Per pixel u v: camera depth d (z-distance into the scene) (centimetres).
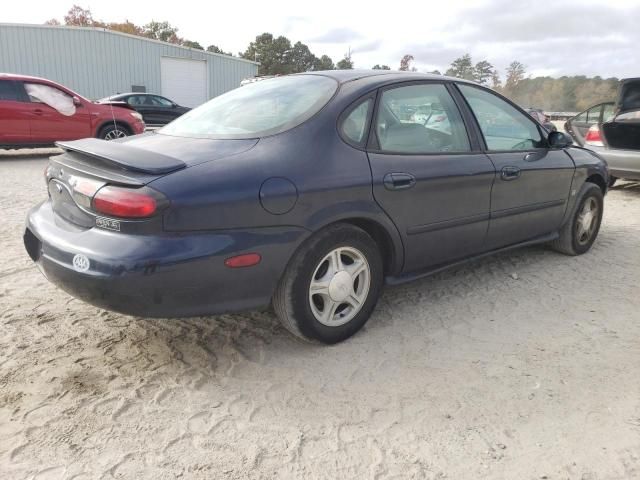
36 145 1018
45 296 348
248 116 300
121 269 223
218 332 308
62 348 284
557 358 285
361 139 288
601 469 204
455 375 267
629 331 317
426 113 327
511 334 312
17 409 230
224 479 195
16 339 291
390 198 291
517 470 203
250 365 273
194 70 2519
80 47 2219
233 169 244
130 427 222
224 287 242
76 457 204
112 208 227
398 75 327
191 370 268
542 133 412
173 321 320
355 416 234
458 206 331
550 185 404
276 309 275
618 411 239
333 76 320
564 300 363
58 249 245
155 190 224
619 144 732
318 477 197
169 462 203
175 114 1784
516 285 390
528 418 234
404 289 380
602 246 495
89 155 248
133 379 258
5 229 500
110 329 307
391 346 295
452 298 364
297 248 261
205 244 232
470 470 203
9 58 2117
